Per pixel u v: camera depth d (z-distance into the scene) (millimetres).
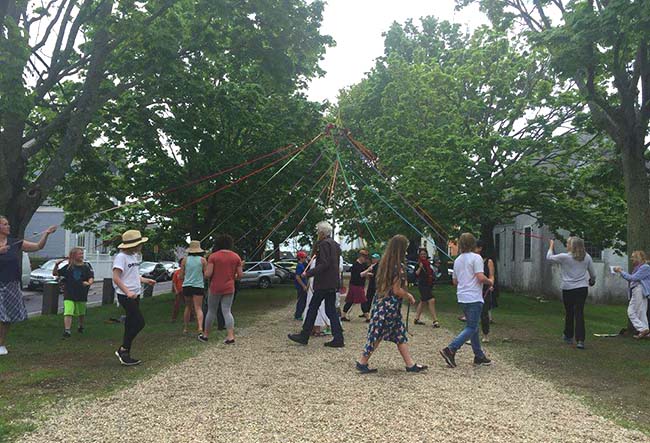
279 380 6621
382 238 24266
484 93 21125
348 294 13375
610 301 24016
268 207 20938
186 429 4777
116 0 12219
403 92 25391
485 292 10406
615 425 5129
